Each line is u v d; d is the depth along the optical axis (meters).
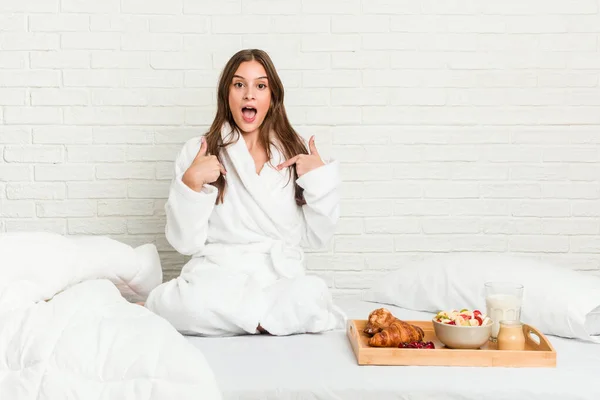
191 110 2.65
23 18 2.61
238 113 2.25
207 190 2.16
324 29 2.65
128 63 2.63
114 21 2.62
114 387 1.45
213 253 2.18
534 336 1.92
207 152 2.24
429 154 2.69
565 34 2.66
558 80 2.67
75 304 1.64
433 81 2.67
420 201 2.71
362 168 2.69
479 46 2.66
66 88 2.63
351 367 1.68
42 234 1.93
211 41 2.64
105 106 2.64
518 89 2.68
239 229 2.20
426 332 1.99
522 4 2.65
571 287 2.03
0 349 1.50
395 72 2.66
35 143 2.64
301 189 2.29
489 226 2.71
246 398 1.56
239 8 2.63
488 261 2.25
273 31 2.64
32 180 2.65
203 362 1.51
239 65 2.26
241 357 1.75
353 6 2.64
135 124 2.65
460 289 2.20
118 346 1.50
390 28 2.65
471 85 2.67
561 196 2.70
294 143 2.33
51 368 1.46
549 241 2.71
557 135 2.69
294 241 2.27
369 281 2.72
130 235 2.68
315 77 2.66
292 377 1.61
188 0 2.62
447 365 1.71
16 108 2.63
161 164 2.67
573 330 1.95
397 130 2.68
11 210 2.65
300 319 1.97
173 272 2.70
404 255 2.72
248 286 2.03
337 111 2.67
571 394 1.57
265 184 2.24
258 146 2.32
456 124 2.69
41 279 1.78
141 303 2.28
